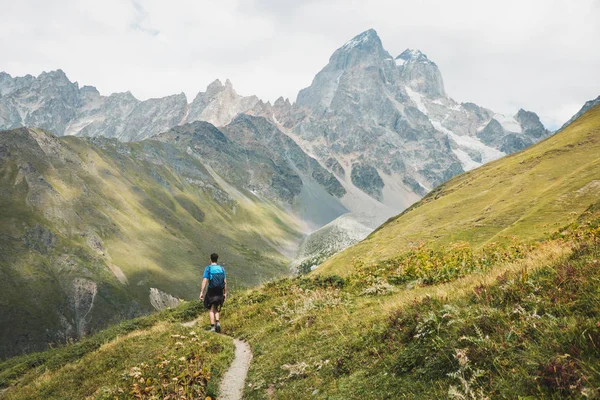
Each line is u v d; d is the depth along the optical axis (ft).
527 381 17.35
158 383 36.73
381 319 33.99
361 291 59.88
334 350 33.35
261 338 50.29
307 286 73.87
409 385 22.31
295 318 51.49
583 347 17.37
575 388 15.51
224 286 57.88
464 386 18.92
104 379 46.42
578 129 451.94
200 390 34.73
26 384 63.00
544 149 440.86
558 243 47.11
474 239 254.68
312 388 28.86
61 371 57.57
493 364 19.53
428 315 27.25
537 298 23.47
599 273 22.34
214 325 57.11
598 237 30.22
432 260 62.75
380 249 316.60
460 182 552.41
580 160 347.15
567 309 20.79
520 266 31.32
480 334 21.57
